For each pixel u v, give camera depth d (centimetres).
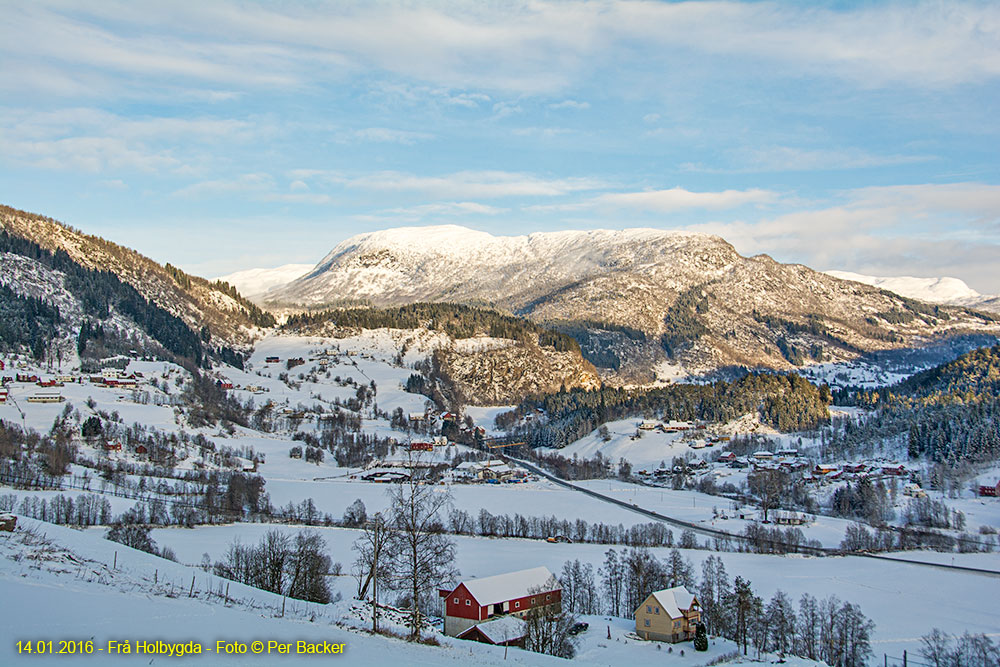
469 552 16812
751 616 12356
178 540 14875
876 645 12112
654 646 11644
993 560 18300
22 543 7712
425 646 7138
